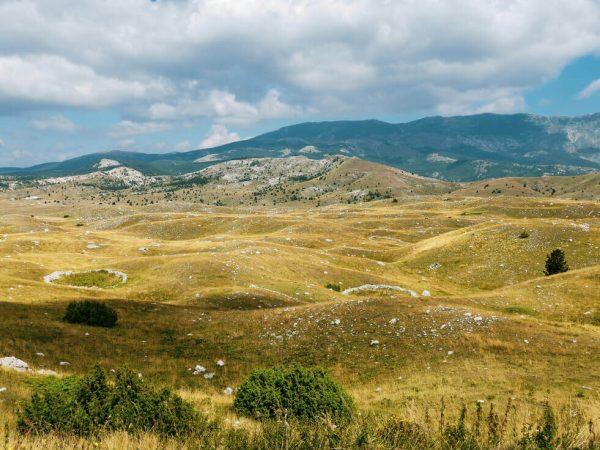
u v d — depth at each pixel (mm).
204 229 156375
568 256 78438
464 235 96125
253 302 54469
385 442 9906
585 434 10719
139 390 11938
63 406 10945
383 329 33188
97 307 36125
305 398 15555
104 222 190000
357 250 102812
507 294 55406
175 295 58844
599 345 27312
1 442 9312
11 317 33781
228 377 26781
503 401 19422
